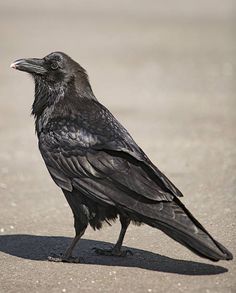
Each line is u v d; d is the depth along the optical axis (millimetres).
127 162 10188
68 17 60625
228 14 64250
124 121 22578
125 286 9695
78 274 10273
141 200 9883
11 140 20438
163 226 9602
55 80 11156
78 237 10859
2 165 17688
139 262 10711
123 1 75688
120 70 34594
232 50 42156
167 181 9875
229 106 25484
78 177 10516
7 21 56188
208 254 9203
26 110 24922
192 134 20766
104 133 10516
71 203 10766
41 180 16266
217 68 35406
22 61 11258
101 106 11148
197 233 9375
